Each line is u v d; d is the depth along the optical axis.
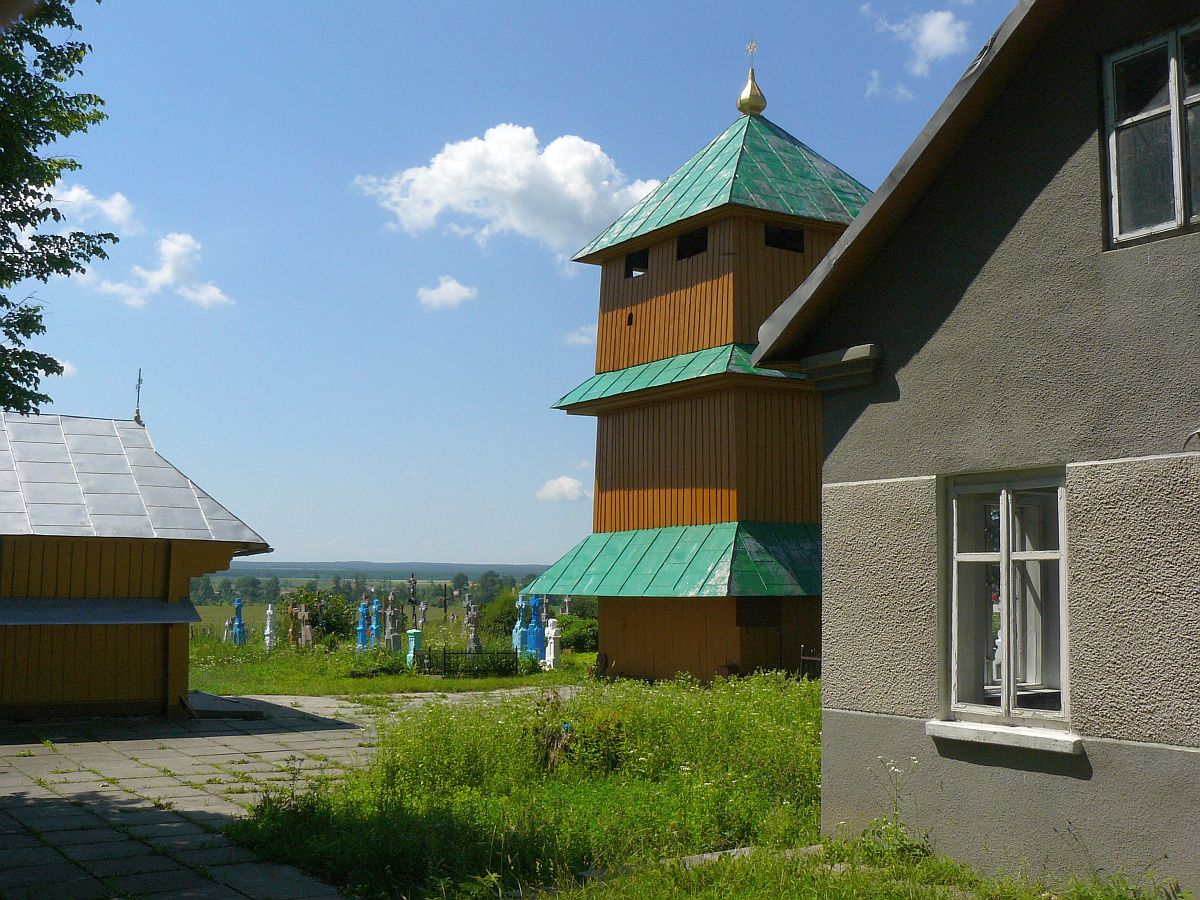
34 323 10.37
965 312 8.30
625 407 25.56
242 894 7.68
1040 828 7.43
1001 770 7.71
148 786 11.79
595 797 10.35
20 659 16.75
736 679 18.34
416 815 9.21
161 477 18.23
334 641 33.75
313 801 9.66
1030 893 7.00
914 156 8.32
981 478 8.24
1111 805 7.04
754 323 23.30
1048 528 9.21
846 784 8.84
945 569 8.39
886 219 8.67
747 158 24.66
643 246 25.72
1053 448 7.61
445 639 33.91
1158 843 6.77
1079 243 7.59
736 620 21.72
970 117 8.20
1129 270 7.28
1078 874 7.16
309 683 23.42
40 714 16.77
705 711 12.73
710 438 23.19
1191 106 7.11
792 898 6.92
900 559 8.62
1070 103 7.75
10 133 9.73
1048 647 8.98
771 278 23.73
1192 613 6.74
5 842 9.22
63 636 17.00
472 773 11.37
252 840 9.06
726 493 22.62
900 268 8.82
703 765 11.41
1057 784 7.36
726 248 23.53
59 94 10.26
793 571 21.53
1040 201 7.87
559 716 12.70
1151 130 7.32
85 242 10.62
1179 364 6.94
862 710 8.79
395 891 7.70
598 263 27.19
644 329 25.53
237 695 21.22
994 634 9.55
